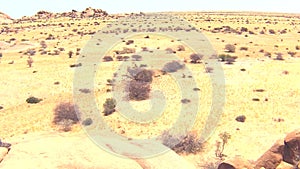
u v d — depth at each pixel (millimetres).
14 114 39469
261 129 33219
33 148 20391
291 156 20703
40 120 36469
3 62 70188
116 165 18688
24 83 52531
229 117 36312
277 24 137375
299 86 47531
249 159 27047
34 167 17938
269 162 21016
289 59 69688
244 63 64812
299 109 38469
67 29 123375
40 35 111375
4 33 118375
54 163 18422
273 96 43219
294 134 20938
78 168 18000
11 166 18109
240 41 93125
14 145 21328
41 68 62531
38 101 43719
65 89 48062
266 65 62781
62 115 36281
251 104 40219
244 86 48000
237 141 30656
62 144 21125
